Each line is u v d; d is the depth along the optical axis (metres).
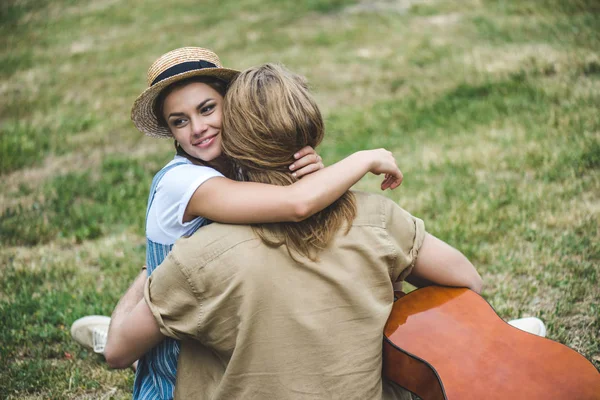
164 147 6.10
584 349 2.68
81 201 4.89
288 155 1.82
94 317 2.88
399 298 2.01
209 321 1.69
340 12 10.38
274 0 11.73
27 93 8.05
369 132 5.76
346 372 1.71
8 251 4.09
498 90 6.07
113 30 11.12
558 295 3.07
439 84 6.65
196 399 1.80
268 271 1.69
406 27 9.00
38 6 12.88
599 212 3.71
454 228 3.72
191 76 1.94
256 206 1.71
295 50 8.78
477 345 1.81
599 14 7.73
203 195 1.78
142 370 2.06
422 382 1.77
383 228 1.83
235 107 1.82
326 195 1.74
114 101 7.56
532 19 8.09
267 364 1.68
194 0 12.66
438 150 5.05
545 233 3.58
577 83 5.82
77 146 6.21
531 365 1.75
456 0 9.81
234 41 9.59
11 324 3.18
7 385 2.72
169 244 1.91
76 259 3.95
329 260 1.75
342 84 7.25
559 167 4.33
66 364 2.88
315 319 1.70
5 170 5.63
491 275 3.30
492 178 4.39
